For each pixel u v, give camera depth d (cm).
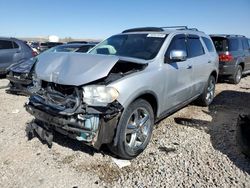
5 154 400
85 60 367
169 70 459
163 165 375
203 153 412
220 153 413
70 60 377
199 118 582
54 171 356
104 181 337
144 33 523
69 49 956
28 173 351
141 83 385
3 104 672
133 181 337
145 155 404
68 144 431
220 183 334
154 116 445
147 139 414
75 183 331
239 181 338
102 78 348
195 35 614
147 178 343
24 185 326
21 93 764
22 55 1145
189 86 550
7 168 362
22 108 636
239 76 1080
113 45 518
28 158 388
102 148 413
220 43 986
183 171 360
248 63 1155
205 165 376
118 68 410
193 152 415
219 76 1007
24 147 422
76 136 349
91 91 340
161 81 435
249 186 329
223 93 869
